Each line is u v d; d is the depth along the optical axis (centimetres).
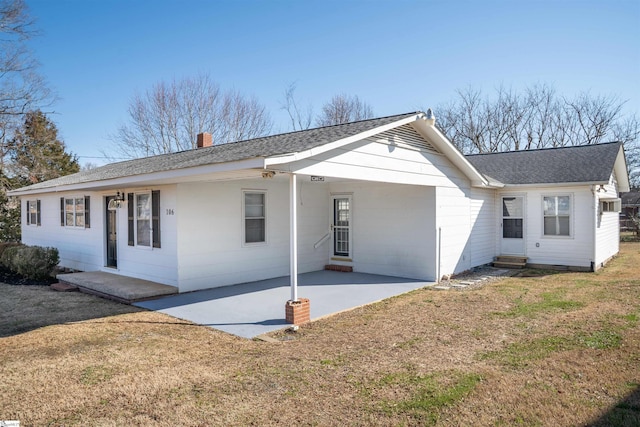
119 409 368
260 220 1071
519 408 364
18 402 381
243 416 354
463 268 1203
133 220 1041
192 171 693
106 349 534
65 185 1151
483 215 1330
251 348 544
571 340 560
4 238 2062
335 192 1239
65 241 1370
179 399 388
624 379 424
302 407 371
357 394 397
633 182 3045
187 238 912
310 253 1203
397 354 514
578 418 345
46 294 923
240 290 933
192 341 573
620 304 771
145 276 1000
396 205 1115
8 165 2398
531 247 1344
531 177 1335
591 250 1238
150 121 3083
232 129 3219
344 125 937
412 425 337
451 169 1132
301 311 671
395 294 898
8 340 575
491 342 559
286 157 615
